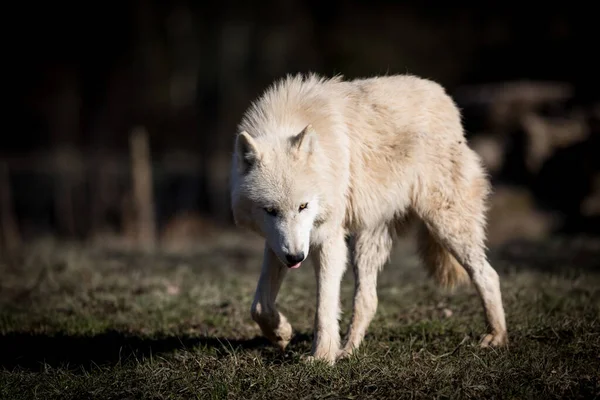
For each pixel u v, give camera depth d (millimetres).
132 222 28953
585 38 42219
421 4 55938
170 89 57812
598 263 17656
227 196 38750
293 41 58188
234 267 18891
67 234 36500
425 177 11352
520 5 47750
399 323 12555
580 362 9617
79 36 48938
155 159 47938
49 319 13336
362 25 57562
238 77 58062
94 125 51500
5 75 51156
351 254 11578
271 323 10602
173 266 18844
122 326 12961
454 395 8695
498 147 28938
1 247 24609
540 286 14453
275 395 8984
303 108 10711
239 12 56625
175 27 55594
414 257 19703
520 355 10148
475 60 50781
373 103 11219
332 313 10367
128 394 9227
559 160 27609
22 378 9922
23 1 46969
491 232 26328
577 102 29438
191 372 9766
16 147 53312
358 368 9555
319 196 9906
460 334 11578
